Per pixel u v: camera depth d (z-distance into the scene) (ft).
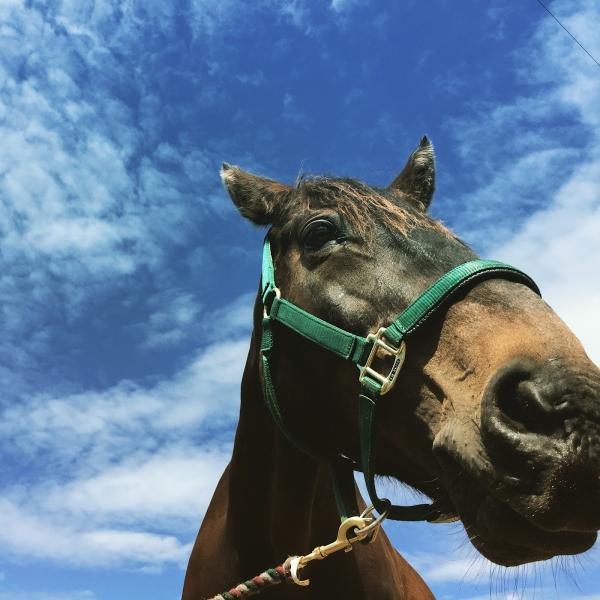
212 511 2.99
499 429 1.57
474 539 1.73
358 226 2.25
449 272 1.97
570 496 1.47
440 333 1.91
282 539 2.52
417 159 2.91
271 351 2.40
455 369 1.84
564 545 1.57
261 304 2.58
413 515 2.06
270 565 2.60
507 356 1.69
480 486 1.68
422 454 1.95
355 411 2.15
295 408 2.38
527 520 1.60
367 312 2.09
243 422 2.69
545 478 1.48
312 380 2.31
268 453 2.60
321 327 2.19
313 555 2.10
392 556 2.91
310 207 2.43
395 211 2.26
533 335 1.71
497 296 1.88
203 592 2.72
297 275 2.35
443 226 2.27
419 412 1.92
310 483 2.49
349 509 2.26
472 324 1.86
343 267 2.21
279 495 2.50
